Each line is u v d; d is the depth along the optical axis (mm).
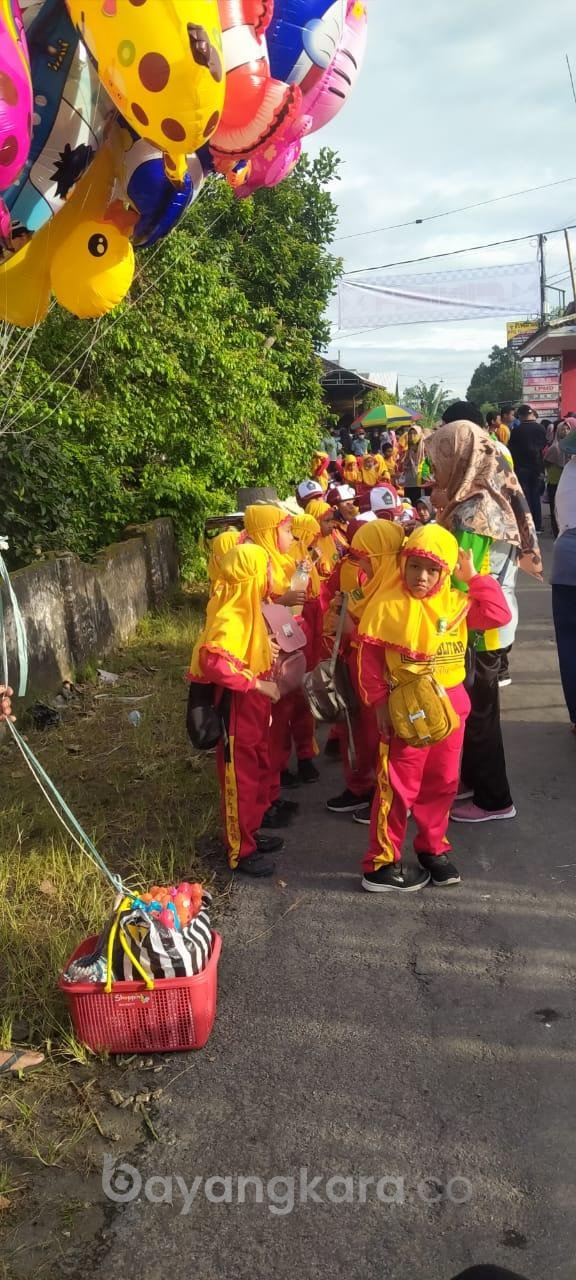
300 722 5266
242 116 3076
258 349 12789
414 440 11820
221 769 4219
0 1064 2986
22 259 3188
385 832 3959
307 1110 2770
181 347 10367
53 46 2785
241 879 4211
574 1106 2727
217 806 4918
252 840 4266
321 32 3172
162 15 2396
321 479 10039
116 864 4312
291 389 15719
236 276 14820
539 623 8742
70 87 2869
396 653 3688
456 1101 2771
